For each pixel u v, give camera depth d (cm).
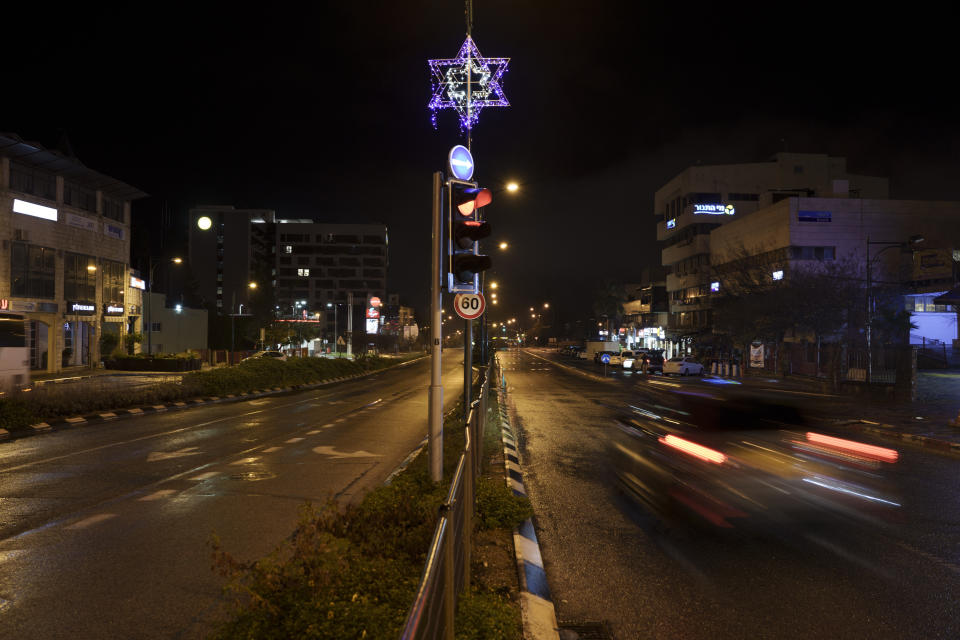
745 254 5147
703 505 791
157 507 750
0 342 1875
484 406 1304
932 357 4006
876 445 1321
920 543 638
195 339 6112
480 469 924
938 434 1407
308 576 351
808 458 1146
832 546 627
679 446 1280
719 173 6994
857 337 3772
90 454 1148
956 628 445
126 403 1903
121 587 491
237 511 731
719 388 3114
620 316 9900
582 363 6388
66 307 3719
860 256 4797
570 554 600
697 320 6681
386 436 1393
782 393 2802
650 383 3491
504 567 522
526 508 663
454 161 802
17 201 3322
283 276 14238
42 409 1605
